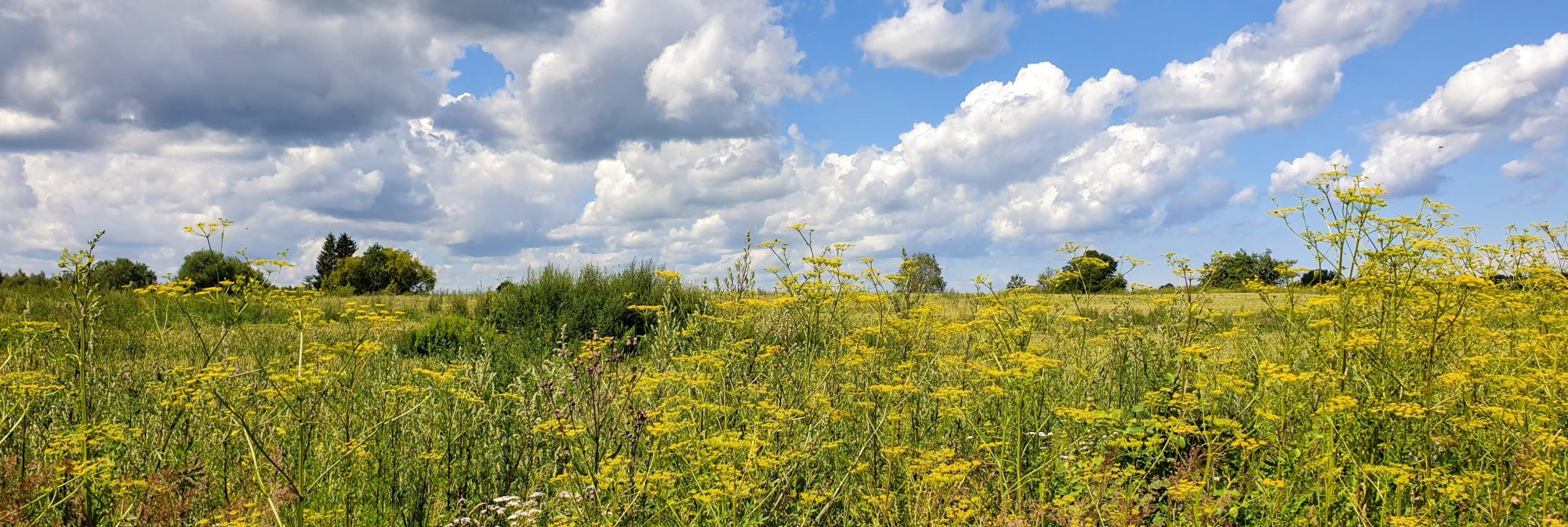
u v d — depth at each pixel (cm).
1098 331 673
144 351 743
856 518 431
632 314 1265
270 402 430
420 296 2197
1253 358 606
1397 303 464
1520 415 375
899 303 663
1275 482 394
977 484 453
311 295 460
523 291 1316
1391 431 442
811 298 554
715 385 471
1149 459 468
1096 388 617
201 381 434
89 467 378
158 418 496
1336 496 411
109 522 404
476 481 481
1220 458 481
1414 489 407
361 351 427
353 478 426
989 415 536
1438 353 460
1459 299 453
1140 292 648
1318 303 476
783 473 410
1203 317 586
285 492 403
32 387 435
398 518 431
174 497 402
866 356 526
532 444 517
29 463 436
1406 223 454
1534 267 611
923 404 536
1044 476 422
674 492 403
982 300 656
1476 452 425
